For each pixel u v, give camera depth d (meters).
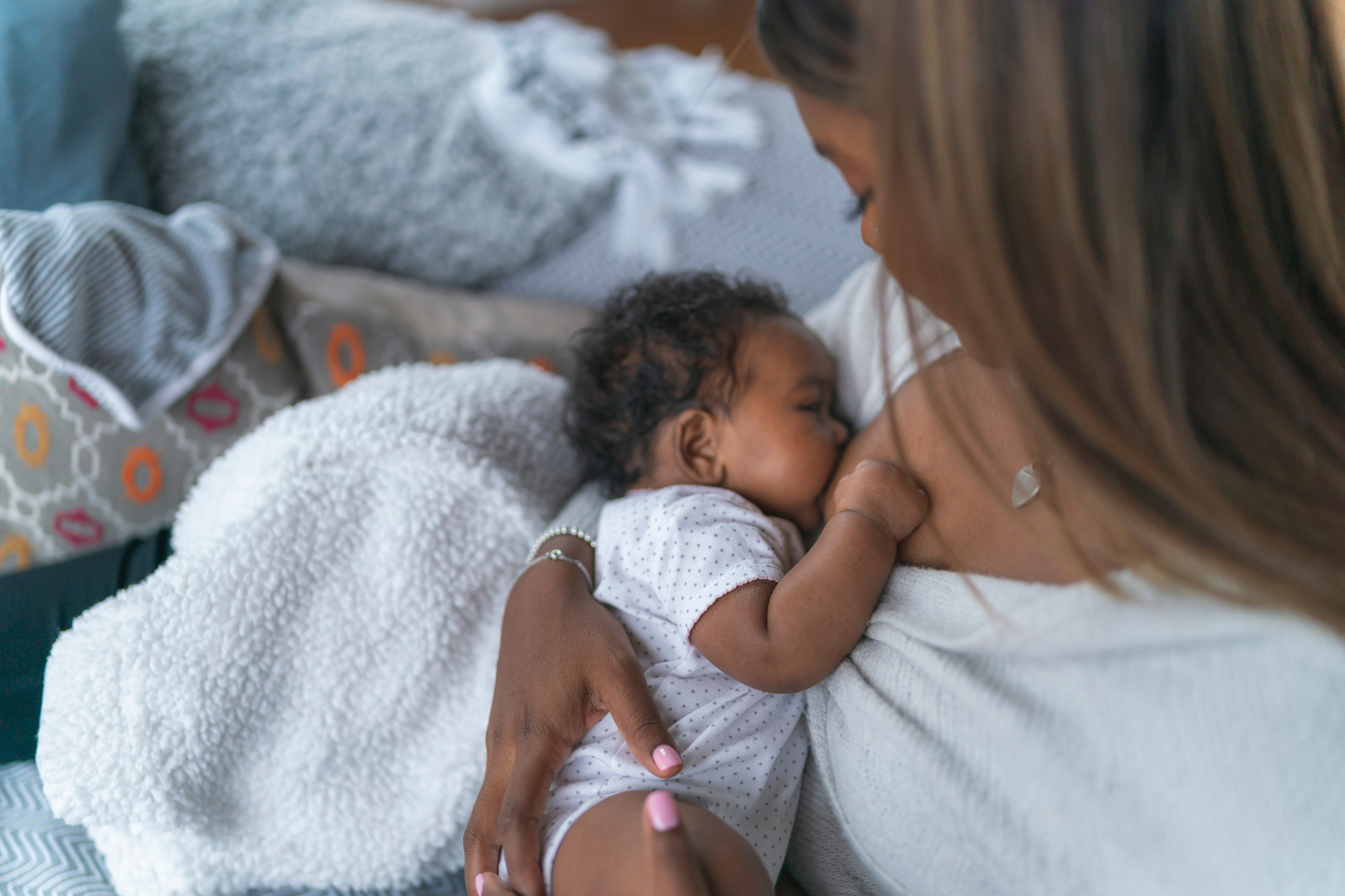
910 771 0.65
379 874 0.86
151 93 1.47
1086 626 0.57
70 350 1.01
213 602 0.84
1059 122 0.45
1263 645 0.52
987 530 0.70
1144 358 0.48
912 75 0.47
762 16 0.54
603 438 1.04
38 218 1.03
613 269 1.58
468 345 1.34
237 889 0.85
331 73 1.58
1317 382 0.54
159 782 0.79
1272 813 0.50
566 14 3.34
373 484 0.94
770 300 1.06
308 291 1.27
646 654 0.85
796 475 0.96
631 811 0.68
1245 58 0.49
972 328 0.51
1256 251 0.51
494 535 0.95
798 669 0.74
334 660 0.88
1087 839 0.56
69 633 0.83
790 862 0.85
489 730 0.79
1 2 1.17
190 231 1.18
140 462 1.06
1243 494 0.51
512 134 1.61
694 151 1.65
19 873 0.86
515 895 0.69
